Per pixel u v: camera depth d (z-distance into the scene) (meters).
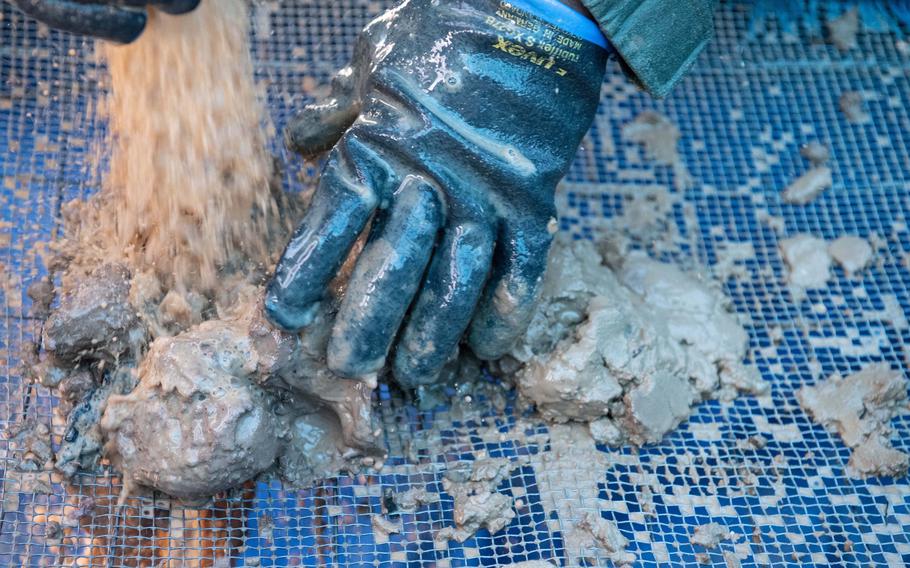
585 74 0.77
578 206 0.93
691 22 0.77
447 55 0.76
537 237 0.78
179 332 0.81
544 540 0.80
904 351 0.88
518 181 0.76
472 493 0.81
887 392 0.85
